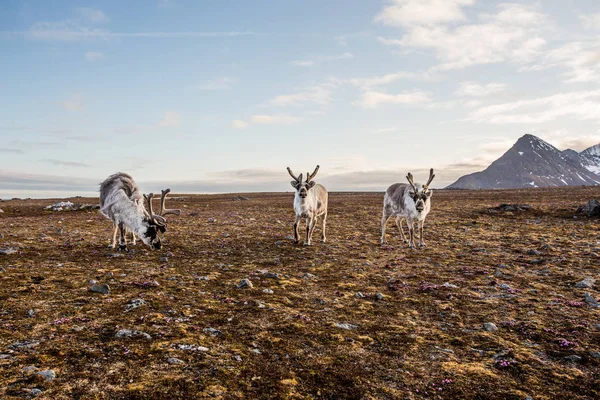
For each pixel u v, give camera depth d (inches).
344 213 1374.3
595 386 224.5
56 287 373.1
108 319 292.5
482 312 355.6
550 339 293.3
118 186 587.5
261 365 233.3
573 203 1363.2
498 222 1035.9
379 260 590.2
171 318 302.0
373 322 325.1
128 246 628.4
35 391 184.7
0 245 585.6
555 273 498.3
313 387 212.1
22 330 261.7
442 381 225.6
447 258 606.2
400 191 718.5
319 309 353.1
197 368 221.6
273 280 450.6
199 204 1860.2
